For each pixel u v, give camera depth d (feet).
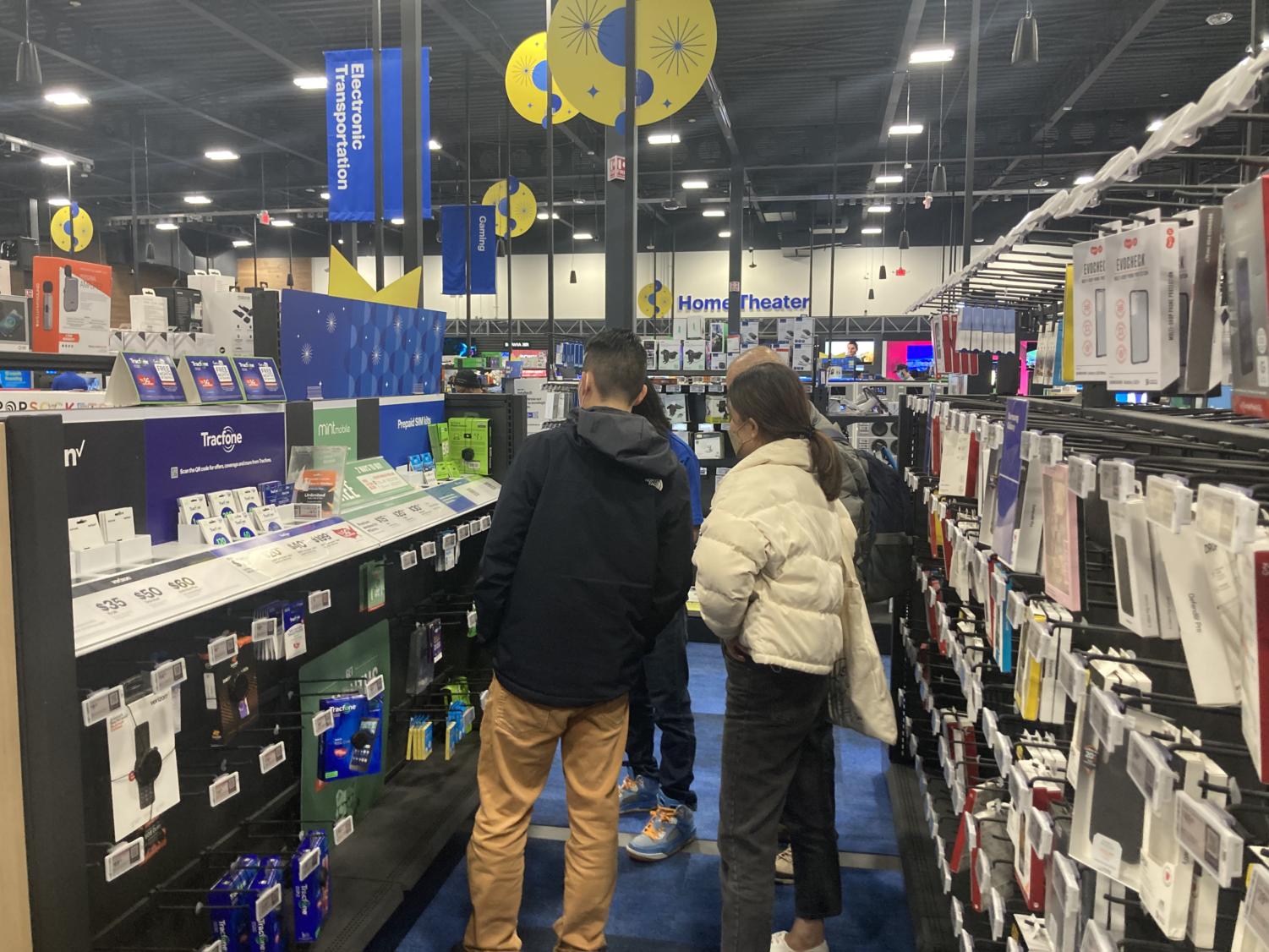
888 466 10.27
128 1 34.40
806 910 7.53
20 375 19.21
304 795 8.19
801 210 67.77
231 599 5.70
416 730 10.08
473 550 11.81
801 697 6.70
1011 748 5.36
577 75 15.21
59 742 4.27
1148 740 3.20
